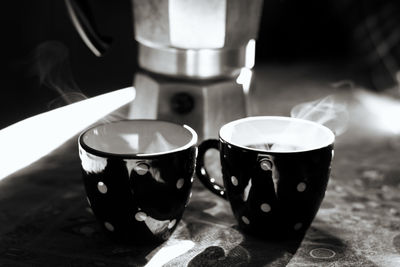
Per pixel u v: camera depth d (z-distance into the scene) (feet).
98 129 1.46
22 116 2.72
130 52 2.95
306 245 1.42
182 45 1.64
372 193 1.64
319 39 3.11
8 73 2.90
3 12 3.05
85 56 2.93
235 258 1.36
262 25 3.09
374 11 2.98
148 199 1.35
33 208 1.55
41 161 1.79
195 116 1.70
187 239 1.44
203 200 1.61
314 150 1.35
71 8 1.53
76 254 1.38
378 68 2.77
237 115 1.76
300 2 3.12
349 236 1.45
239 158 1.37
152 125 1.50
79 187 1.66
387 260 1.36
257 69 2.74
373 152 1.88
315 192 1.39
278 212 1.38
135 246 1.41
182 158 1.36
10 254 1.37
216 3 1.60
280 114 2.14
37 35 3.07
